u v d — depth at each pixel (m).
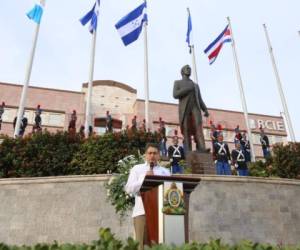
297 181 13.61
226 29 25.14
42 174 13.52
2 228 11.78
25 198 12.23
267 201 12.77
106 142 13.73
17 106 32.88
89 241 11.45
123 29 21.33
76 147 14.20
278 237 12.29
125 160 9.58
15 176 13.38
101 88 37.16
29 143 13.89
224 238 11.68
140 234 5.00
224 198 12.33
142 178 4.76
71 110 34.72
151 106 37.06
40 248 3.22
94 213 11.82
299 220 12.91
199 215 11.81
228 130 38.53
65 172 13.75
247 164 17.55
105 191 12.03
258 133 40.00
